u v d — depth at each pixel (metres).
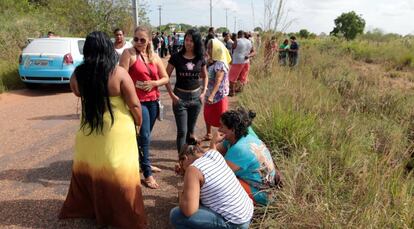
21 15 19.28
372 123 6.43
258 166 3.58
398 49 25.61
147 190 4.48
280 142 5.13
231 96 10.00
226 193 3.09
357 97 8.68
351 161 4.65
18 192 4.37
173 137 6.61
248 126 3.66
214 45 5.42
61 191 4.43
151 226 3.76
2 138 6.38
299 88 7.62
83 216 3.77
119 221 3.53
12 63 12.48
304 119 5.64
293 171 4.07
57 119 7.70
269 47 10.74
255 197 3.62
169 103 9.38
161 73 4.49
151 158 5.54
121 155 3.39
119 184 3.41
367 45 29.61
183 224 3.11
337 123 5.84
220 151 4.04
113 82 3.23
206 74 5.11
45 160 5.40
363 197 3.68
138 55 4.27
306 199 3.73
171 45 25.09
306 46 29.17
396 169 4.30
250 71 11.20
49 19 20.42
